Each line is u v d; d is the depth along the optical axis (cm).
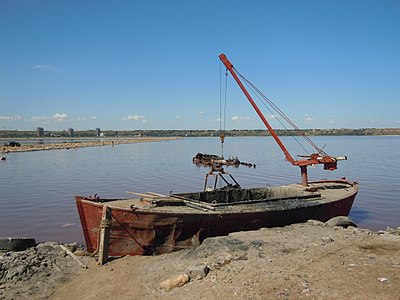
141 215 1095
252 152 8481
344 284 714
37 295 846
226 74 1869
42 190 2717
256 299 682
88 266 1015
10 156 6588
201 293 736
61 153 7562
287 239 1063
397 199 2270
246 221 1216
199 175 3816
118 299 793
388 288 685
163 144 14050
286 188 1648
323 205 1400
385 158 5956
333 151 8112
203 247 1030
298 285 724
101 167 4688
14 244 1147
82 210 1162
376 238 1043
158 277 874
